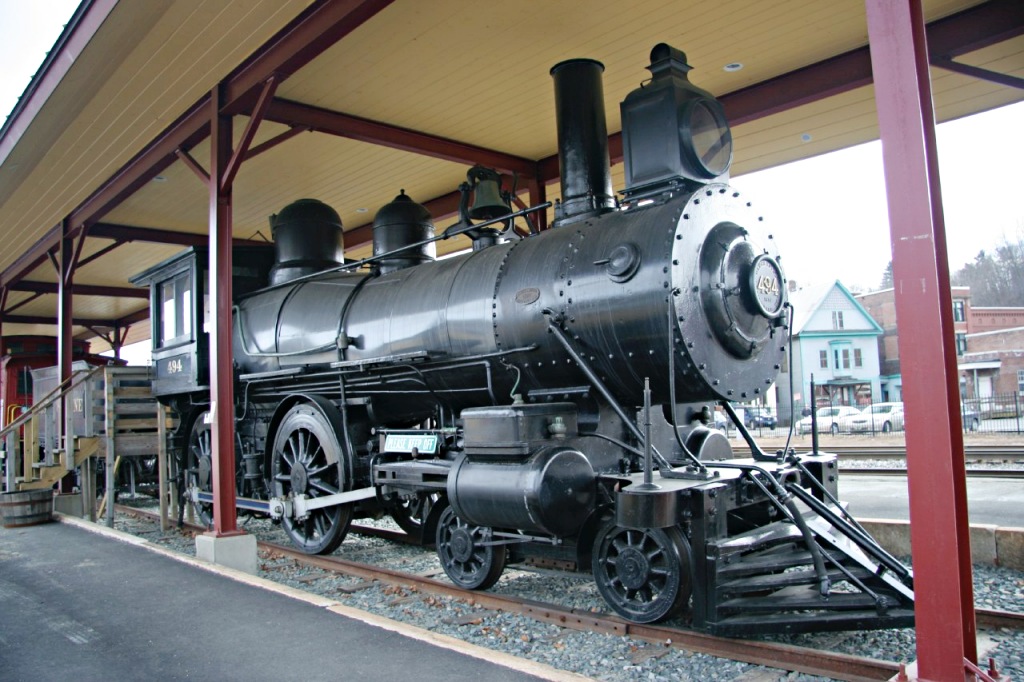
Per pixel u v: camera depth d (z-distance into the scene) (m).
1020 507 8.29
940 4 6.62
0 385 17.70
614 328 5.20
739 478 4.84
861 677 3.82
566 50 7.25
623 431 5.79
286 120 8.16
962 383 40.81
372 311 7.51
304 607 5.24
